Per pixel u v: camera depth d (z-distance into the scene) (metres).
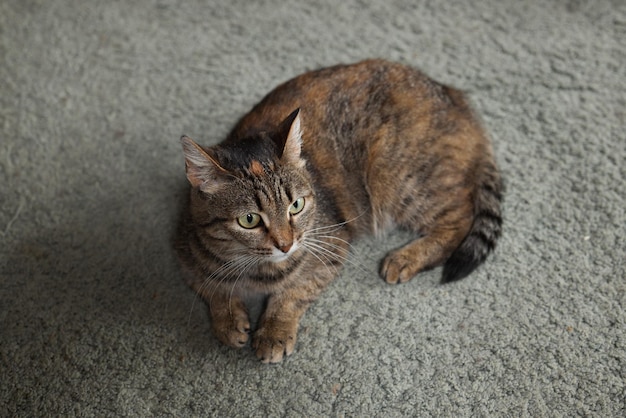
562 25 0.95
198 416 0.70
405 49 0.95
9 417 0.70
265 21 0.99
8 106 0.92
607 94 0.88
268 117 0.77
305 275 0.74
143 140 0.89
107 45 0.98
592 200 0.81
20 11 1.01
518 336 0.73
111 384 0.72
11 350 0.74
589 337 0.73
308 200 0.70
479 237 0.77
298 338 0.74
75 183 0.86
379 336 0.74
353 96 0.77
